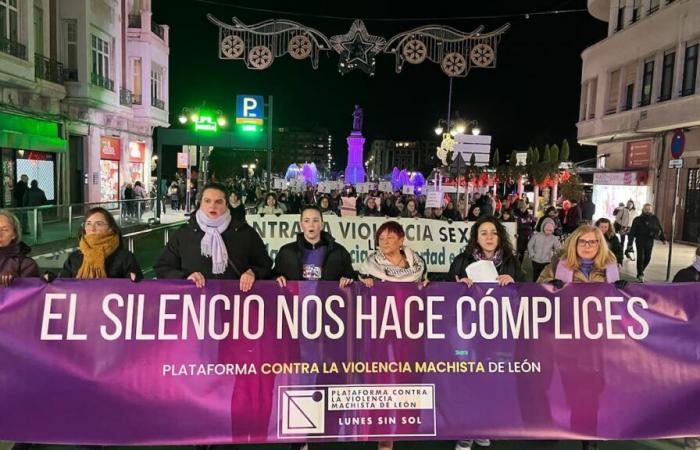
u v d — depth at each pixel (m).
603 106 27.53
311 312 3.92
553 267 4.80
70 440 3.68
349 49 15.24
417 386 3.96
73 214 12.82
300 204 22.11
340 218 9.29
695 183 20.89
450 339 4.00
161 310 3.81
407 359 3.96
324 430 3.87
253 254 4.22
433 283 4.01
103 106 24.34
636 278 12.97
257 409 3.82
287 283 3.90
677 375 4.07
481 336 4.02
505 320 4.04
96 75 23.88
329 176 103.25
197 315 3.83
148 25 31.28
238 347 3.85
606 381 4.04
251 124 22.25
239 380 3.83
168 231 11.20
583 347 4.06
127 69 30.50
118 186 29.20
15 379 3.68
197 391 3.79
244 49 15.12
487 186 33.03
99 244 4.08
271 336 3.88
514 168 31.45
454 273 4.66
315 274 4.37
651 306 4.11
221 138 22.69
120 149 29.38
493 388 3.99
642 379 4.05
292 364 3.88
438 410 3.94
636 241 12.87
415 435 3.91
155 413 3.75
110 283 3.79
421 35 15.17
